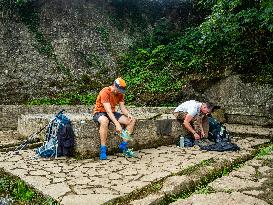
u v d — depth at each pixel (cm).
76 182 420
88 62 1263
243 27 959
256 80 958
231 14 927
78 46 1281
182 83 1105
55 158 552
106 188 397
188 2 1498
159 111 957
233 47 1043
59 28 1285
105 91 580
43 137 677
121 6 1472
